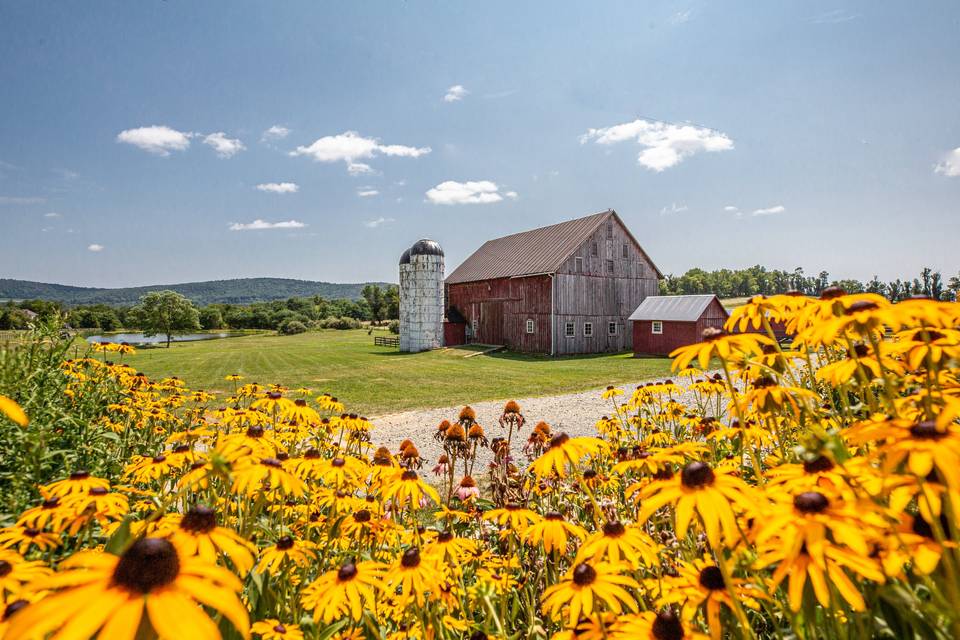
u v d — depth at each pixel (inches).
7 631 33.6
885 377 59.7
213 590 38.1
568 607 63.5
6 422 143.2
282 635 69.5
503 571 96.4
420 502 96.9
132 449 204.2
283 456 106.7
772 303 83.3
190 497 115.2
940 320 58.1
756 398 74.7
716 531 51.1
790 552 46.4
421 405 573.9
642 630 55.5
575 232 1323.8
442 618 80.0
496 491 143.3
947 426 46.6
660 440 175.2
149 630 34.6
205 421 222.7
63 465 158.1
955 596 41.9
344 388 725.3
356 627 82.4
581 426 426.0
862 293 67.1
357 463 110.3
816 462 56.9
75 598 34.6
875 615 52.5
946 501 43.8
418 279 1486.2
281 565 85.2
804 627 55.4
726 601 55.9
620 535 71.8
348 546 102.3
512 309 1354.6
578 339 1253.7
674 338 1098.7
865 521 46.1
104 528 93.7
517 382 753.0
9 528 85.3
